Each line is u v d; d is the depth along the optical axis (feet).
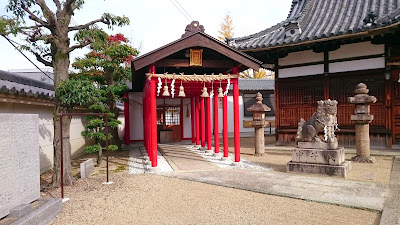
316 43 42.22
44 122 32.65
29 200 16.31
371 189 21.15
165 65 30.99
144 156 41.68
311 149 27.63
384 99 39.96
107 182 25.12
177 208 18.01
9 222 13.70
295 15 54.60
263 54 50.14
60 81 24.76
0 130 13.93
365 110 32.22
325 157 26.68
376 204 17.58
